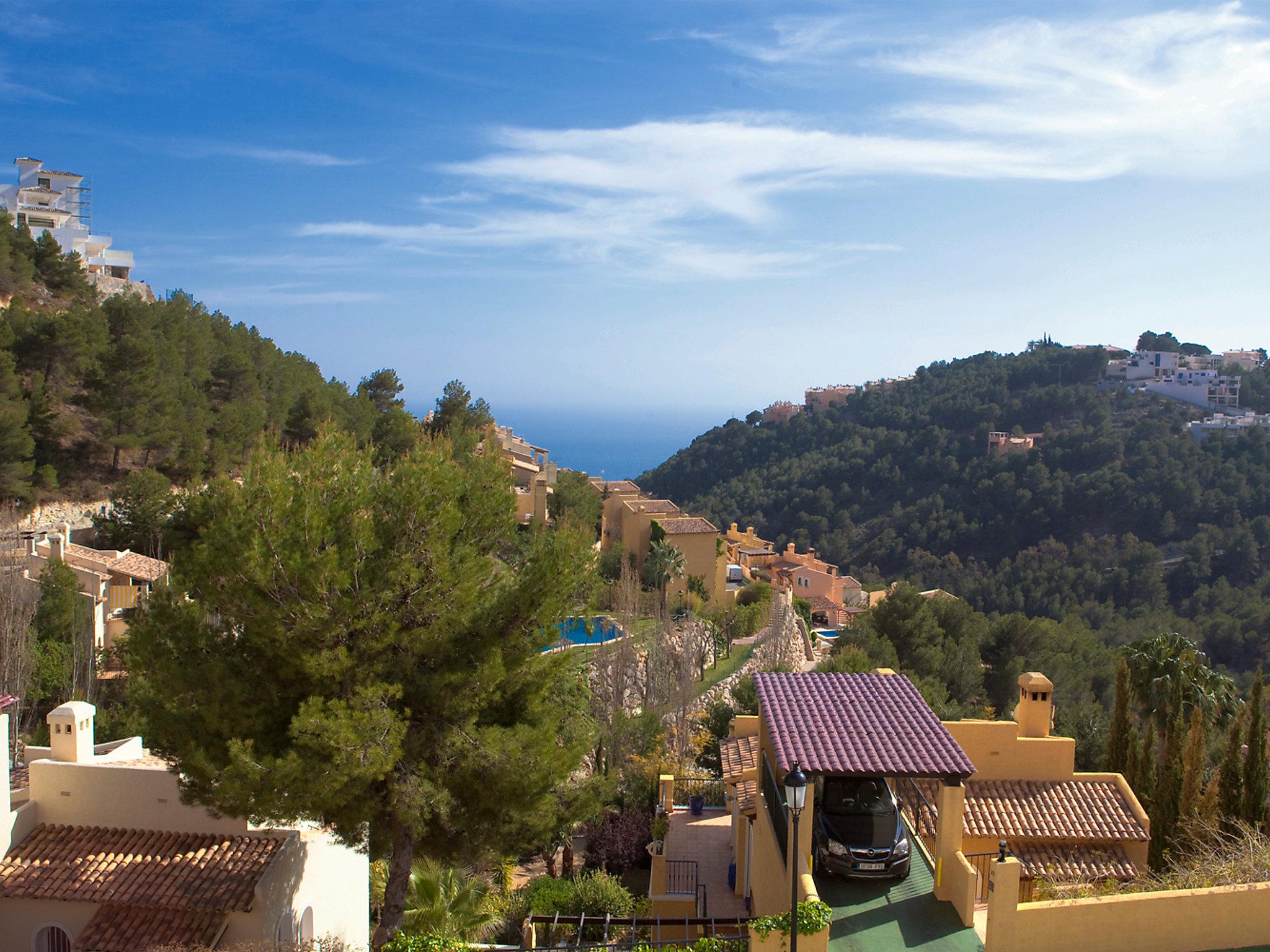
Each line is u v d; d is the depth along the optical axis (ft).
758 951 35.27
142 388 170.19
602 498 248.32
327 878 56.44
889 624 152.46
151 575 135.23
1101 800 58.85
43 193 341.41
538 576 47.93
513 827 47.78
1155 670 97.91
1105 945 35.53
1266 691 111.24
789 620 170.09
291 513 42.29
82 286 236.63
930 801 56.18
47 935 46.96
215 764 42.04
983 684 156.97
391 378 263.70
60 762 52.26
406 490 45.42
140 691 45.47
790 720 46.37
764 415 619.26
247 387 210.79
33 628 110.32
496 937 59.41
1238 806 60.80
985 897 52.75
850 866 41.93
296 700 44.93
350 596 43.19
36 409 164.14
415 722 46.55
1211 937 36.04
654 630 135.44
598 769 99.19
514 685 49.39
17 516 145.59
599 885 65.10
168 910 46.62
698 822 83.41
